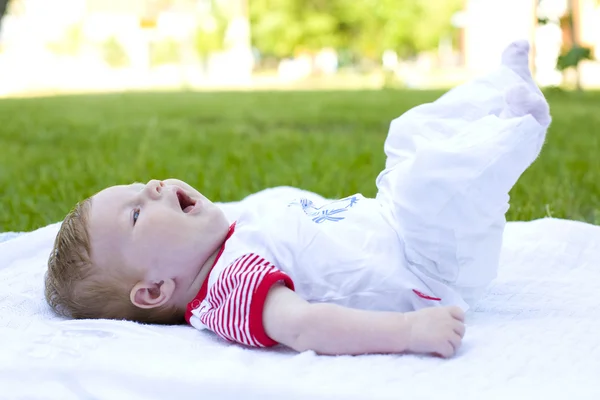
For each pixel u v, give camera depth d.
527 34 16.59
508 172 1.89
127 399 1.56
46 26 22.73
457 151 1.88
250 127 7.83
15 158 5.71
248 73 28.09
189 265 2.06
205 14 26.84
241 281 1.84
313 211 2.21
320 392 1.48
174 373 1.57
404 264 1.99
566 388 1.48
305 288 1.97
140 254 2.03
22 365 1.65
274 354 1.79
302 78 29.06
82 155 5.76
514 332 1.83
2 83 21.33
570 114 8.34
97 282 2.06
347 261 1.96
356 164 4.96
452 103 2.24
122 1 24.09
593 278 2.32
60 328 1.90
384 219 2.06
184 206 2.18
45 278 2.17
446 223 1.91
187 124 8.16
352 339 1.73
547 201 3.76
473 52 24.55
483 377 1.56
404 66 30.72
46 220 3.63
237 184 4.46
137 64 24.61
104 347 1.76
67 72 23.02
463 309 1.97
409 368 1.61
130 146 6.29
